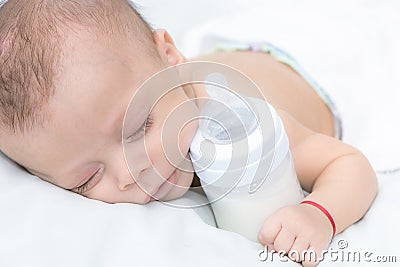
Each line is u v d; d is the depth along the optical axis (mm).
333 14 1669
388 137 1397
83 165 1011
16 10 1062
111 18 1057
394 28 1590
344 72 1523
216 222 1061
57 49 1000
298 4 1757
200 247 934
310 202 1028
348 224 1039
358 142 1418
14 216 949
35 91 988
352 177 1082
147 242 918
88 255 898
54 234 921
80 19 1033
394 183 1141
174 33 1852
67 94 978
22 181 1034
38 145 1013
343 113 1453
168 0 1874
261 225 1011
